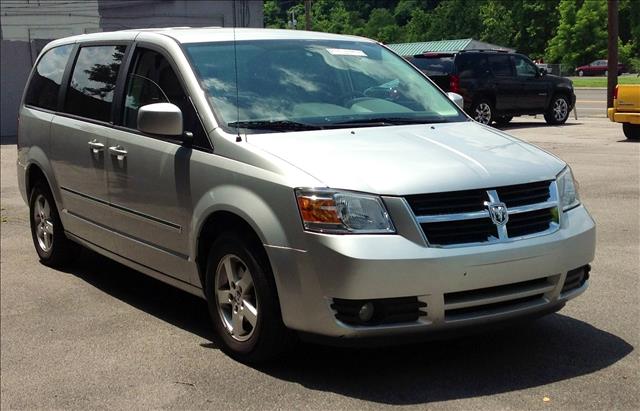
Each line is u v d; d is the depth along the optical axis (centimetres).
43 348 518
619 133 1745
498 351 477
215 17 2783
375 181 415
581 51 8225
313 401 415
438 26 9494
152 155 526
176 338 525
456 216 414
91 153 600
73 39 696
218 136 478
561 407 399
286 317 428
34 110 716
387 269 397
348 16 9150
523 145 502
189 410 414
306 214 412
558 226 448
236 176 454
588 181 1080
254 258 440
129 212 559
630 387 421
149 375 464
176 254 514
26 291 649
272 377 449
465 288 409
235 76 523
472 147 475
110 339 529
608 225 812
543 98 2062
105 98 602
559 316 537
